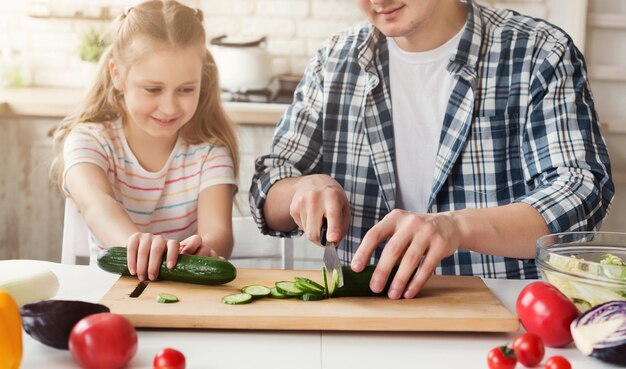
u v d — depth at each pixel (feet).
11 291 3.94
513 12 5.77
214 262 4.29
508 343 3.35
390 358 3.48
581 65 5.40
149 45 5.72
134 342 3.28
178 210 6.36
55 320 3.34
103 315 3.30
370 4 4.98
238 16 11.81
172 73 5.77
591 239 4.15
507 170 5.45
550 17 11.34
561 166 5.02
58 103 10.06
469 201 5.51
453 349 3.60
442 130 5.49
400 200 5.70
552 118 5.20
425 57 5.56
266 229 5.67
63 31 11.99
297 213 4.68
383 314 3.78
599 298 3.60
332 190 4.61
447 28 5.49
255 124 9.98
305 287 4.11
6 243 10.55
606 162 5.09
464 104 5.44
